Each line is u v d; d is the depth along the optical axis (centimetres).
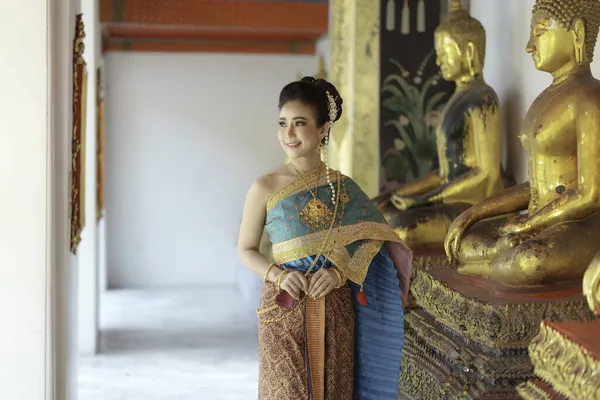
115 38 968
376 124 527
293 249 283
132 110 1002
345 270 282
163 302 870
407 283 297
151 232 1015
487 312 312
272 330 282
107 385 515
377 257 299
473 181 433
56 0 343
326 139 295
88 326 606
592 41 348
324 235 283
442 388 347
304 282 277
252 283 846
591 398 208
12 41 329
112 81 995
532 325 309
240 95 1017
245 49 997
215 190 1022
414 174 532
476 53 445
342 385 285
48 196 333
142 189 1009
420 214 434
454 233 380
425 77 530
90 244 611
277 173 293
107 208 1004
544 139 348
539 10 351
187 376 539
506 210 380
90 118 619
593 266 247
